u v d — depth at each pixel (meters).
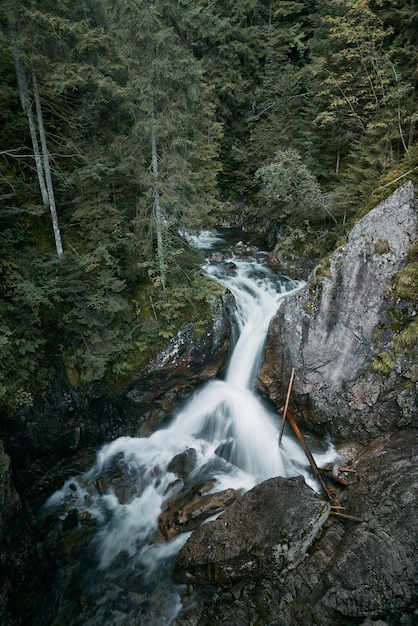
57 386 10.61
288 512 8.48
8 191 10.95
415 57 14.39
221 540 8.34
